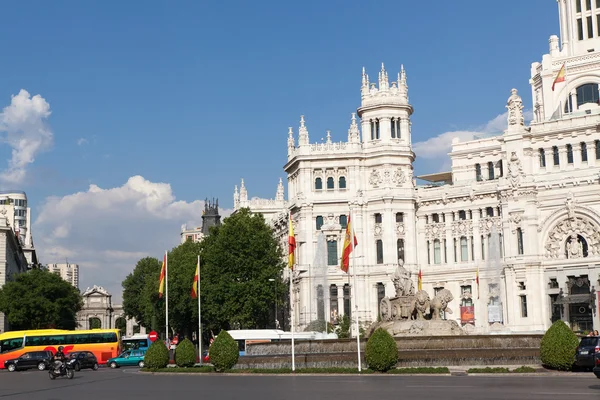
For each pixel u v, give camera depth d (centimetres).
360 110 14850
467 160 15625
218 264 14025
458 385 5381
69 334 12281
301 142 14762
